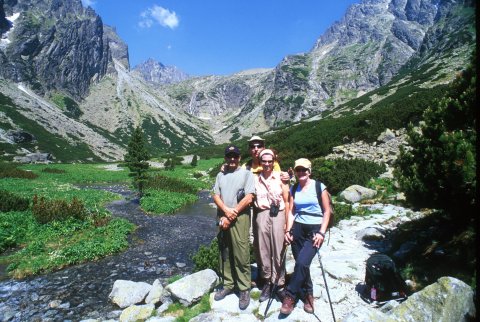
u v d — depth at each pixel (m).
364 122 35.84
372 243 10.48
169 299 7.55
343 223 13.15
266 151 6.17
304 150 37.03
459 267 6.59
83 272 11.05
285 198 6.14
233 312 6.17
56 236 14.33
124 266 11.73
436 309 4.79
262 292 6.47
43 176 42.19
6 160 74.56
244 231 6.14
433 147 8.22
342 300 6.51
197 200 28.31
